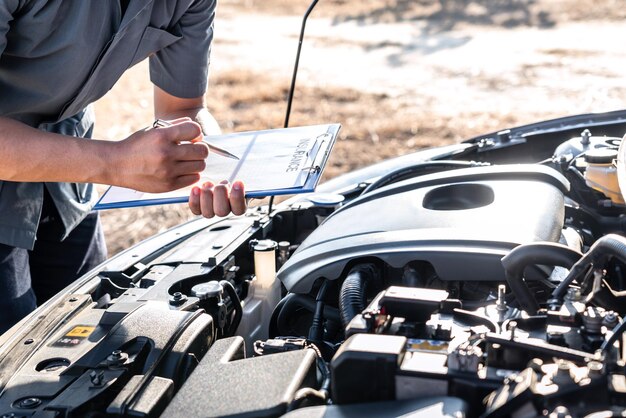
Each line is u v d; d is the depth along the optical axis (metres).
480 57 10.12
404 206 1.56
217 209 1.45
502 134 2.33
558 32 11.28
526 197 1.52
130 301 1.50
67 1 1.65
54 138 1.48
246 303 1.67
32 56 1.68
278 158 1.53
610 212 1.76
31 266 2.22
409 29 12.50
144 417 1.10
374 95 8.43
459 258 1.36
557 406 0.95
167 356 1.24
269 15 14.56
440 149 2.38
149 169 1.44
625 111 2.32
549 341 1.11
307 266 1.51
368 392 1.04
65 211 2.10
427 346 1.11
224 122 7.52
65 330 1.37
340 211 1.68
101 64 1.76
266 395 1.08
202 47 1.98
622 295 1.21
